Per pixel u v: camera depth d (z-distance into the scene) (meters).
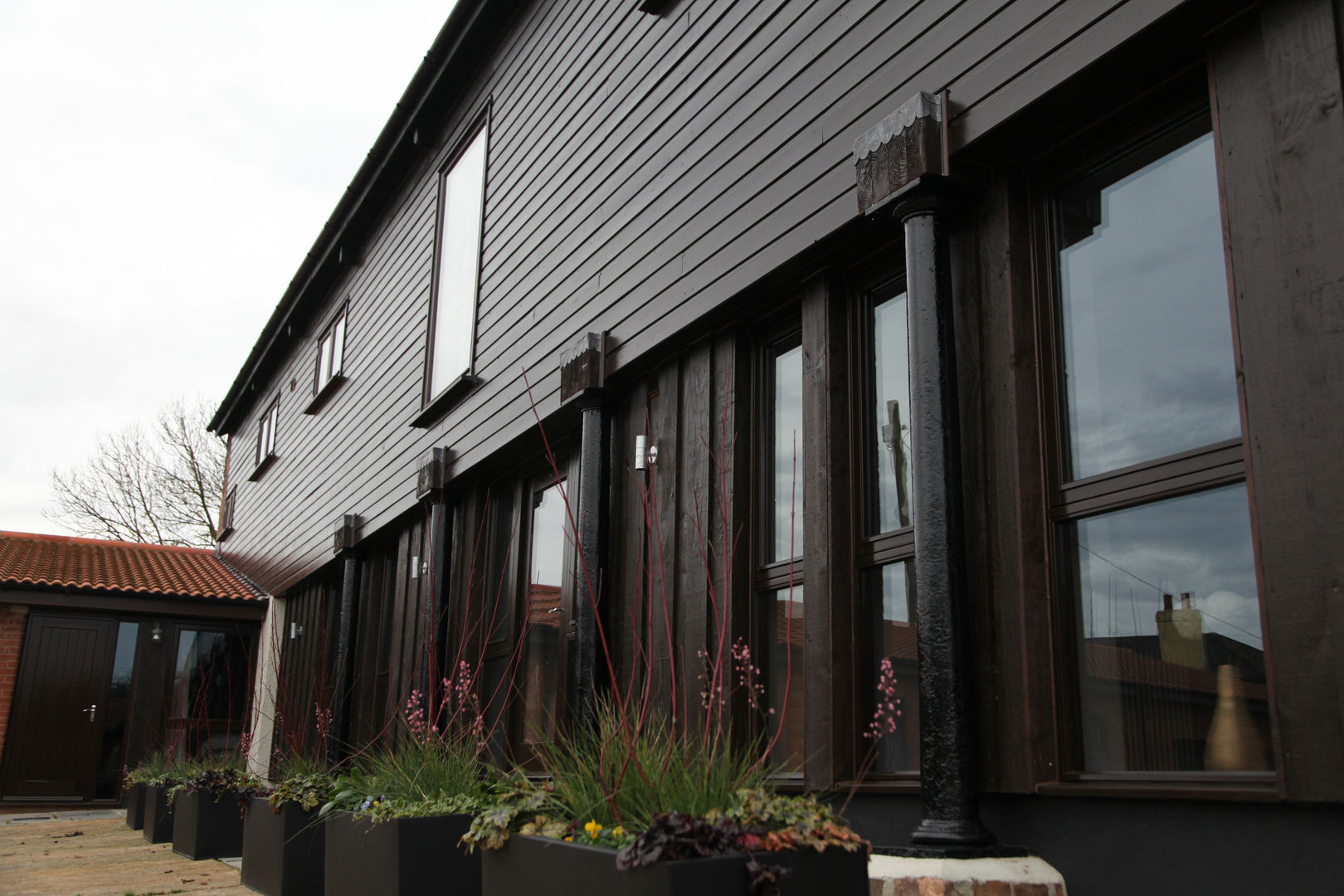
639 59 4.93
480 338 6.46
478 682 6.11
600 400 4.80
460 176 7.37
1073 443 2.69
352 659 8.18
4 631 10.82
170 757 8.61
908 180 2.93
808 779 3.20
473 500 6.53
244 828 4.68
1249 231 2.21
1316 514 1.99
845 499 3.38
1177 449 2.46
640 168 4.75
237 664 12.03
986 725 2.62
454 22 6.96
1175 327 2.51
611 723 2.58
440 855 3.11
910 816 2.88
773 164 3.73
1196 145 2.54
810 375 3.55
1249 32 2.27
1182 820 2.19
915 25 3.13
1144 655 2.43
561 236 5.50
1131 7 2.41
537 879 2.26
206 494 21.95
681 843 1.89
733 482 3.88
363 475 8.48
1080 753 2.53
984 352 2.84
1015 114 2.69
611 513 4.74
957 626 2.59
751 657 3.73
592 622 4.47
